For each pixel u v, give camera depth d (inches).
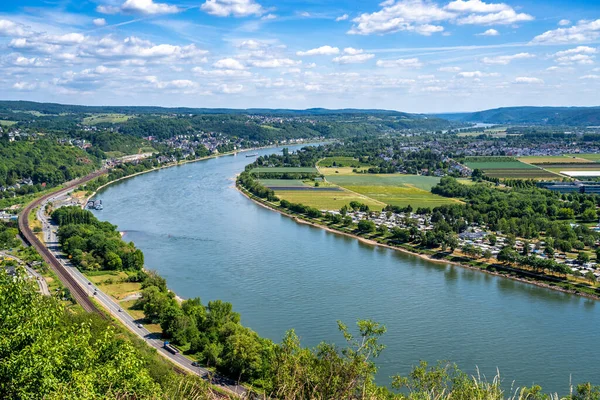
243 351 4606.3
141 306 6363.2
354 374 2266.2
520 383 4761.3
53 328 2416.3
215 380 4495.6
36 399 1958.7
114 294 6860.2
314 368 2310.5
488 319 6269.7
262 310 6392.7
